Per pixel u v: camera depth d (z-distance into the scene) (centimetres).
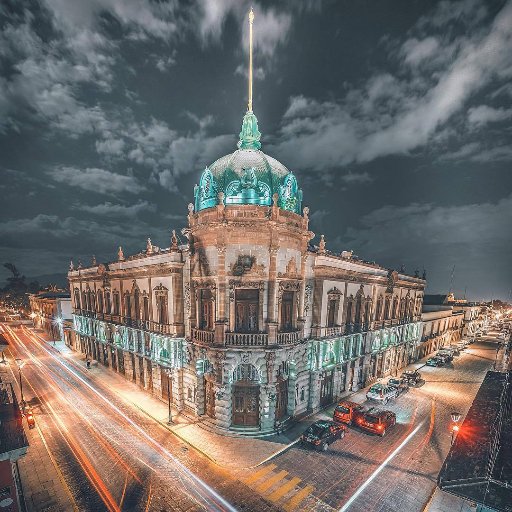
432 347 5372
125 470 1770
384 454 1997
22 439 1262
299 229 2370
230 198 2381
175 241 2622
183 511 1456
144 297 3022
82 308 4669
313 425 2103
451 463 1116
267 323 2189
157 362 2742
